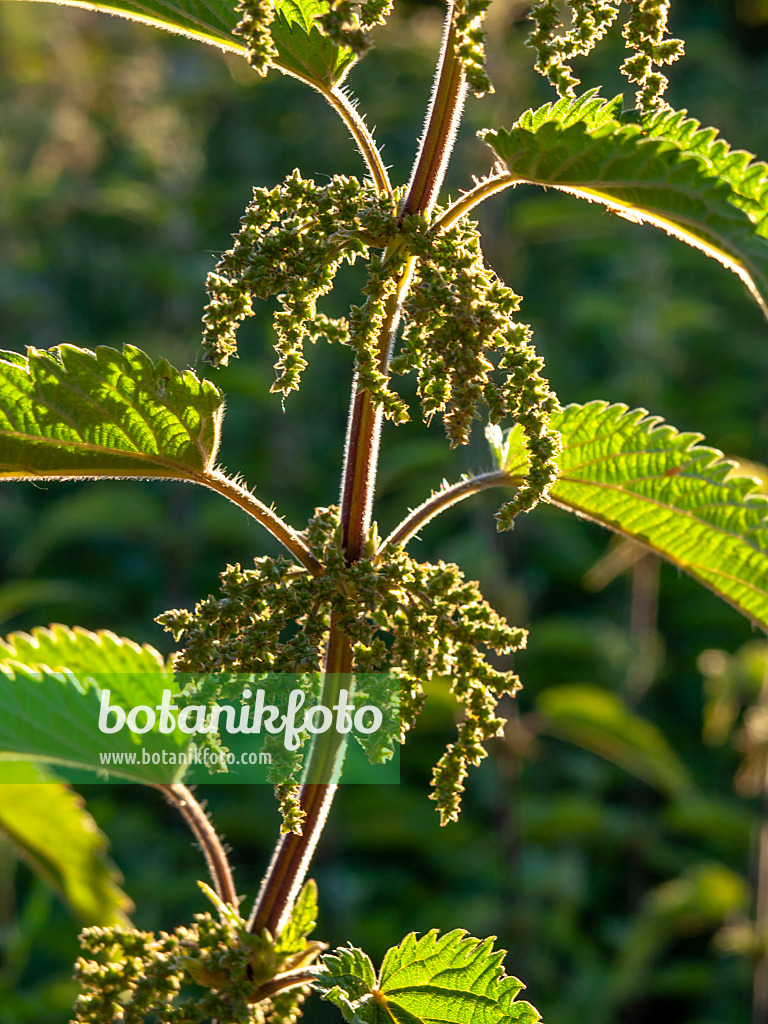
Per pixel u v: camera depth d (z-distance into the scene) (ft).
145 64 23.24
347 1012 3.59
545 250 24.63
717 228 3.53
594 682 19.44
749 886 15.57
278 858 4.24
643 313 20.74
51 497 22.67
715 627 21.43
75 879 6.55
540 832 15.65
